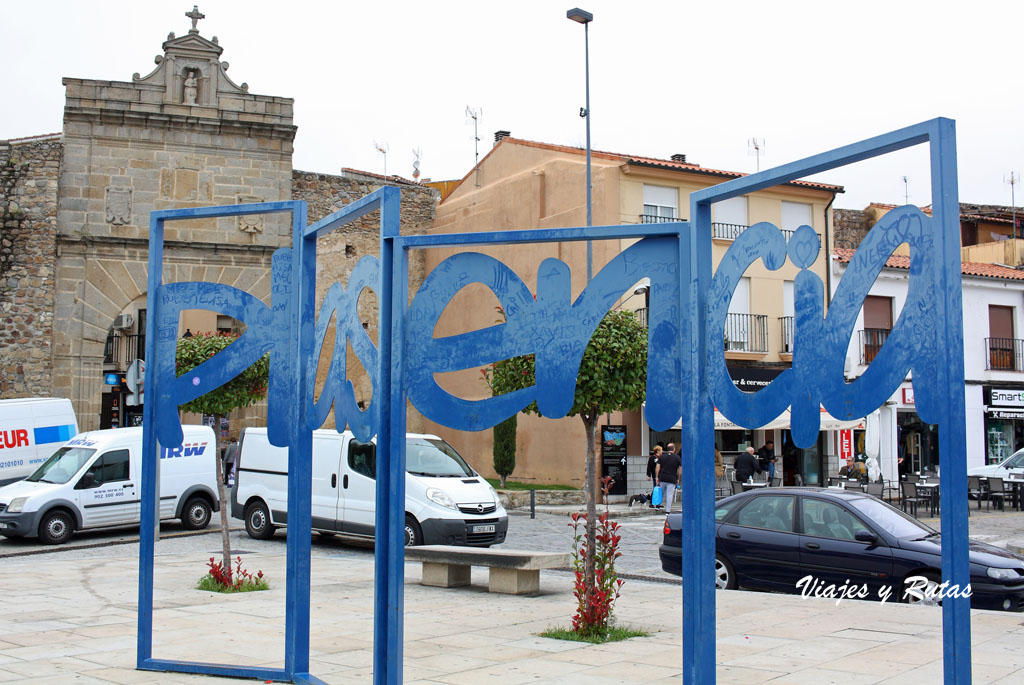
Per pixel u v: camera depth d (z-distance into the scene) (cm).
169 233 2939
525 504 2441
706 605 430
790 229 3030
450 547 1210
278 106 3073
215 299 680
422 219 3697
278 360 645
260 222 3052
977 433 3259
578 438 2783
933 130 364
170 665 671
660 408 468
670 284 471
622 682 646
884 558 999
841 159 396
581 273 2861
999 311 3375
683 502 444
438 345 536
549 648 773
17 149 2852
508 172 3347
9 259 2820
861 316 2988
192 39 3002
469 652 757
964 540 353
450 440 3419
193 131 2994
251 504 1770
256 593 1098
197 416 3025
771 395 427
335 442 1642
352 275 591
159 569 1326
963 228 4025
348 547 1680
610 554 846
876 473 3019
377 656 531
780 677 658
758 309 2927
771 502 1118
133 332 3062
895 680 648
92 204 2891
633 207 2823
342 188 3444
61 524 1722
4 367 2788
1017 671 671
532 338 513
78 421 2833
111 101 2903
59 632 844
